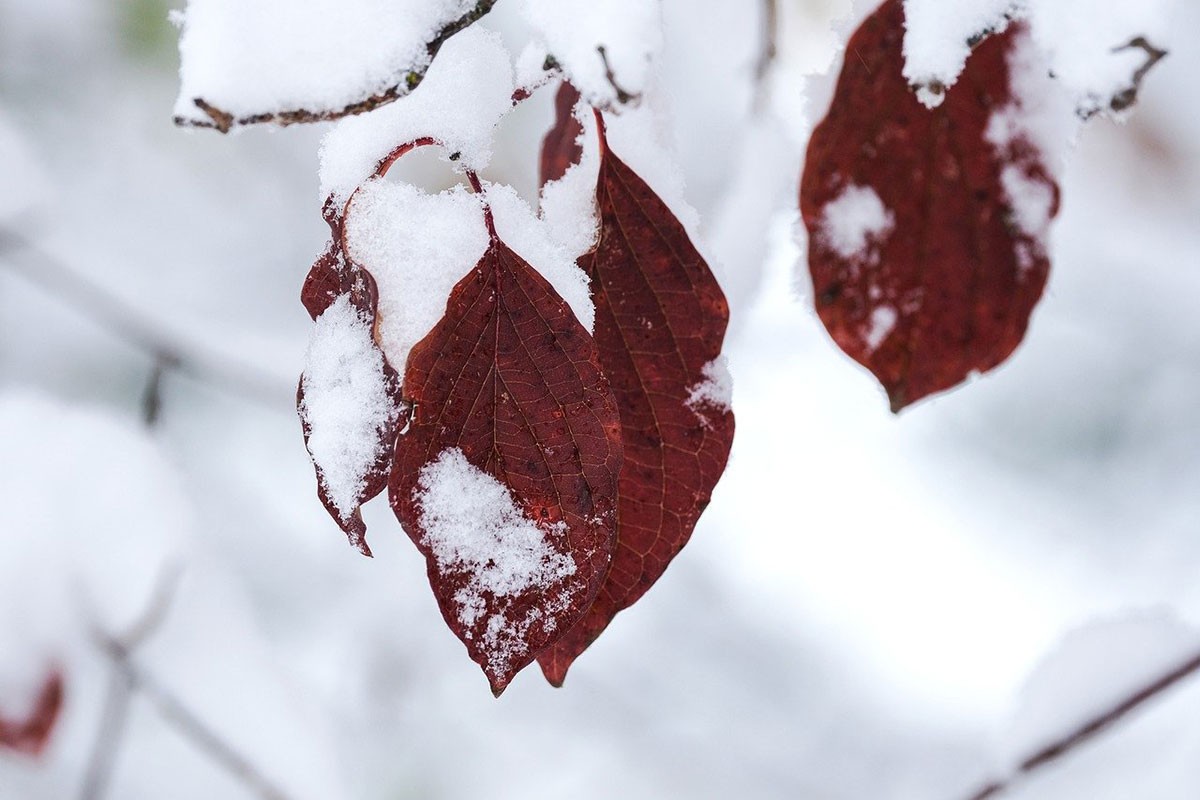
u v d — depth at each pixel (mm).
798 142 852
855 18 728
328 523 1692
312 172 1718
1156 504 1909
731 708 1795
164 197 1716
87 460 1018
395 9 677
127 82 1646
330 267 696
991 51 723
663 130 724
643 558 699
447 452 683
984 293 731
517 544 684
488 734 1726
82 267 1502
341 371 690
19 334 1665
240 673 1052
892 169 729
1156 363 1832
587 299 698
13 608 935
